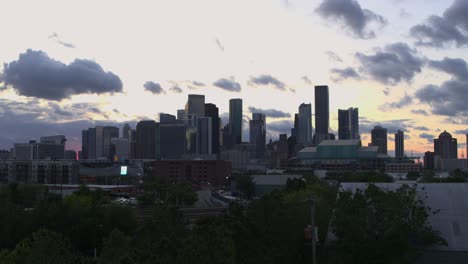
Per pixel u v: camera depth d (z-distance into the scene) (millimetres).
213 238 40531
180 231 53344
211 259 38844
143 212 126375
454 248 62375
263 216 52000
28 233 77375
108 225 83500
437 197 68312
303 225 56969
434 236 62844
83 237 78875
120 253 48625
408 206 57375
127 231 85062
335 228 57781
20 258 44594
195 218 115875
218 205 175375
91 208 90250
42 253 43281
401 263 52500
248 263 45812
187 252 38250
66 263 39594
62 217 82188
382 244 51031
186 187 183375
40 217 80812
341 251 56812
